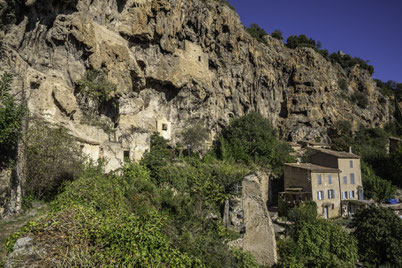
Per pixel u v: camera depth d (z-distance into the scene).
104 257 5.48
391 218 15.91
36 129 12.34
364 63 83.62
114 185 13.05
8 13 16.67
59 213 6.45
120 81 27.06
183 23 37.06
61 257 5.06
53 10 20.59
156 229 7.03
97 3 26.80
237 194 23.53
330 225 15.20
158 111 33.31
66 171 12.59
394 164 39.59
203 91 37.69
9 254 5.40
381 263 14.88
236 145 35.16
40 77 16.59
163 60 33.16
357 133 58.56
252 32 59.97
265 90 52.91
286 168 30.42
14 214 9.88
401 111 86.25
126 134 23.45
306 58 62.84
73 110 19.34
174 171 21.80
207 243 11.48
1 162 9.66
